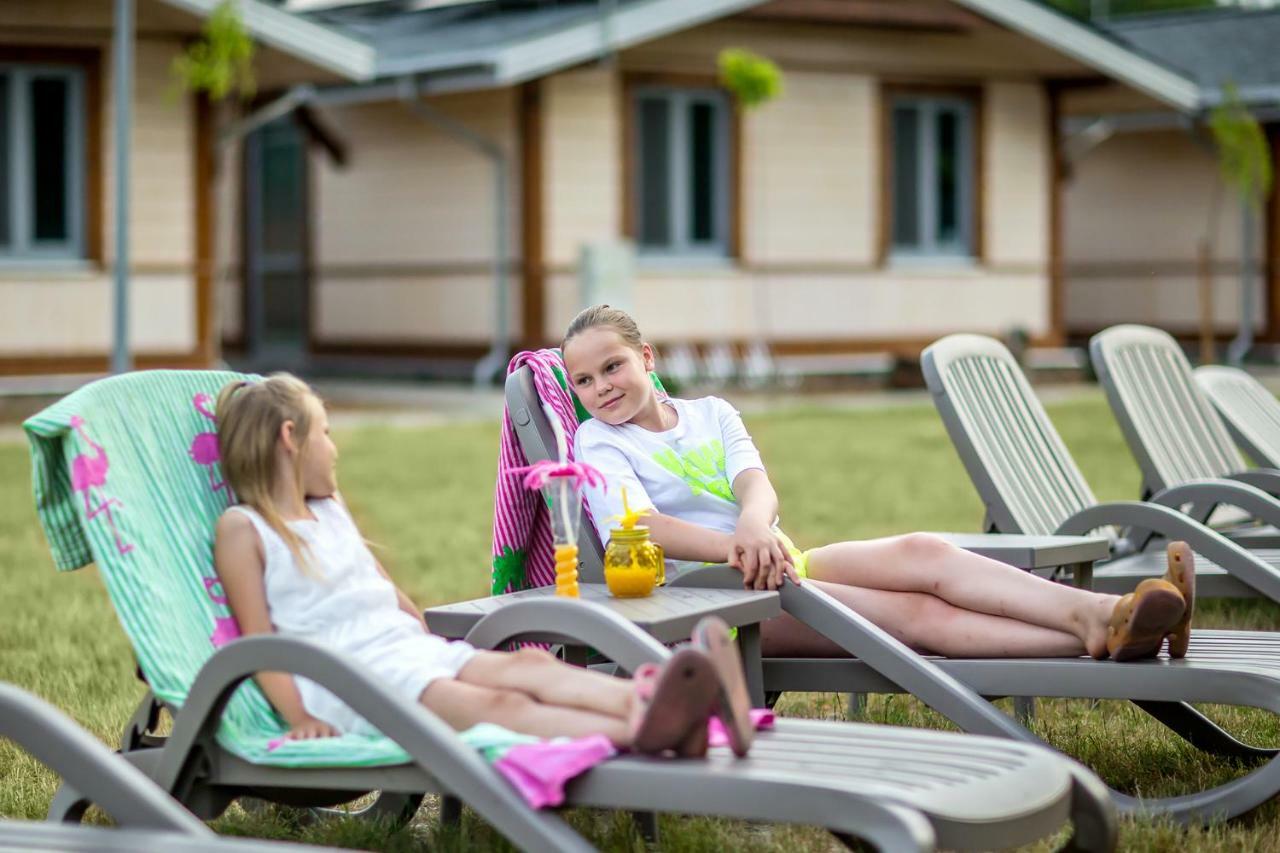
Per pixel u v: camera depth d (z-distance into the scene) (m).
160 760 4.02
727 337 24.28
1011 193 26.92
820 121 24.97
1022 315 27.19
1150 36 32.31
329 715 4.14
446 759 3.63
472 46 21.67
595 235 23.22
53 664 7.10
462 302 23.78
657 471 5.24
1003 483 6.70
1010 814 3.50
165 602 4.27
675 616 4.36
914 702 6.32
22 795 5.08
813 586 5.00
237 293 27.98
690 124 24.06
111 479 4.33
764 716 4.00
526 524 5.30
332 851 3.21
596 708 3.88
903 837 3.29
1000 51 26.27
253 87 20.06
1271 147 28.52
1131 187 31.48
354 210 25.42
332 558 4.41
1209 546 6.00
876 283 25.58
